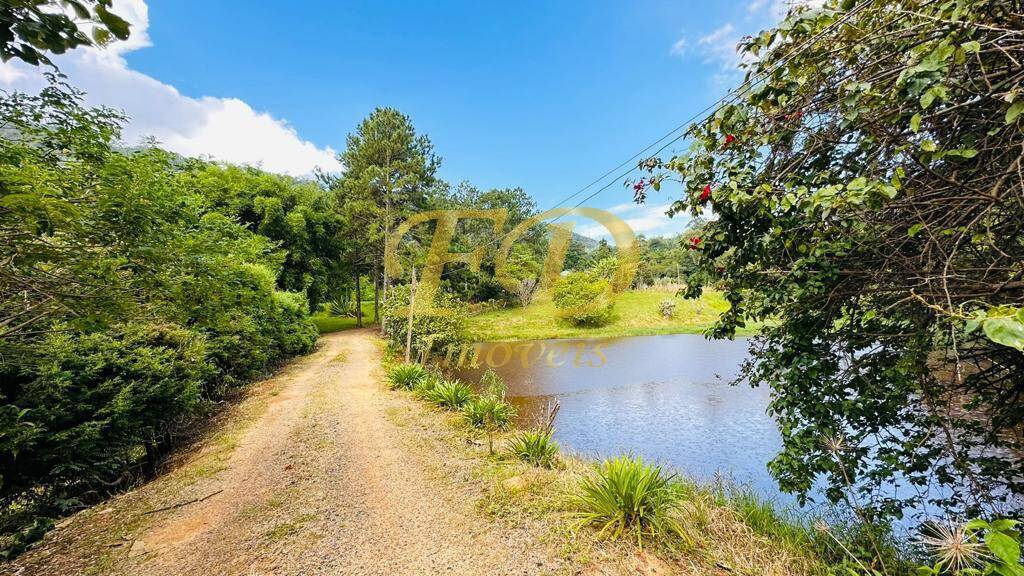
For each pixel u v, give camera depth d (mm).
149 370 5043
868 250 2043
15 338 3629
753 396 9805
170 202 3561
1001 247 1696
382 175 17969
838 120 1757
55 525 3467
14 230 2172
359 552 2963
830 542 2838
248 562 2857
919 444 2469
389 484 4152
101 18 1216
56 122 2586
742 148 2037
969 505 2467
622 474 3211
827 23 1613
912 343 2152
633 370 13055
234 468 4688
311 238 21359
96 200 2650
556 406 5672
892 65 1598
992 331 1066
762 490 5094
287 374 11055
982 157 1630
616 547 2859
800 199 1695
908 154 1675
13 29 1129
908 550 2668
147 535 3240
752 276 2471
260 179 19516
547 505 3506
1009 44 1337
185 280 3686
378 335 20734
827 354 2650
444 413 6977
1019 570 1020
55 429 4062
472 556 2869
